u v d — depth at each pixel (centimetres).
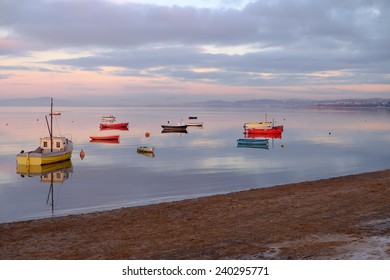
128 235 1590
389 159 5000
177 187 3225
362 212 1798
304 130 10462
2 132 9669
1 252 1435
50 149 4866
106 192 3077
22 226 1756
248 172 4006
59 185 3434
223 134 9481
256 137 8538
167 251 1372
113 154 5656
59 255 1384
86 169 4328
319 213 1808
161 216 1866
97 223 1780
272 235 1503
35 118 17762
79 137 8619
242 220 1738
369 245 1293
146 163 4731
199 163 4688
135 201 2708
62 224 1777
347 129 10762
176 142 7475
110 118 15562
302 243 1375
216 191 3041
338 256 1202
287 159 5031
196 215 1853
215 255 1306
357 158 5116
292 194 2236
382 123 13712
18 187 3378
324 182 2631
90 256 1357
